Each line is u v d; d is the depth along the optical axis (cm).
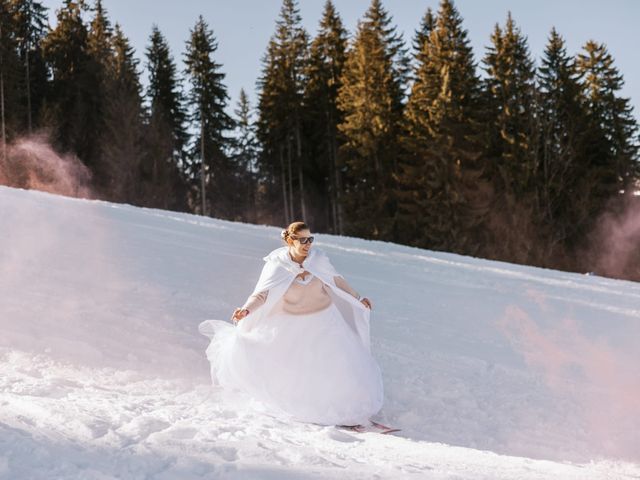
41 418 237
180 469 195
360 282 980
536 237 3988
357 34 4991
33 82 5612
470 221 3956
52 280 680
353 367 406
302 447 251
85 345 472
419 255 1421
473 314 823
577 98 4462
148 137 5138
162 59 6000
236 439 249
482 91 4612
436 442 368
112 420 258
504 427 420
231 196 5738
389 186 4503
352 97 4706
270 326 414
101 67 5447
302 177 5425
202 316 630
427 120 4216
